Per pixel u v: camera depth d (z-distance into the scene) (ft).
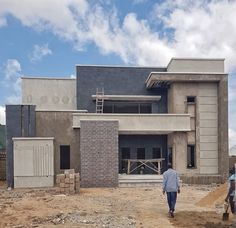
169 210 42.27
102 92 101.65
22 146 81.97
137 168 95.91
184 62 97.25
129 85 103.24
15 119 86.12
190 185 81.76
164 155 98.12
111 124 82.48
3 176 104.53
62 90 108.99
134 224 36.81
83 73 102.27
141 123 88.07
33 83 107.96
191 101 94.79
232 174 39.42
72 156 86.74
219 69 97.86
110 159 81.05
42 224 36.83
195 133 92.53
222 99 92.38
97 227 35.27
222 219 39.24
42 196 61.52
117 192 68.28
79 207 46.96
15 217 39.96
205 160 92.12
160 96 100.73
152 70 104.06
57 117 87.35
